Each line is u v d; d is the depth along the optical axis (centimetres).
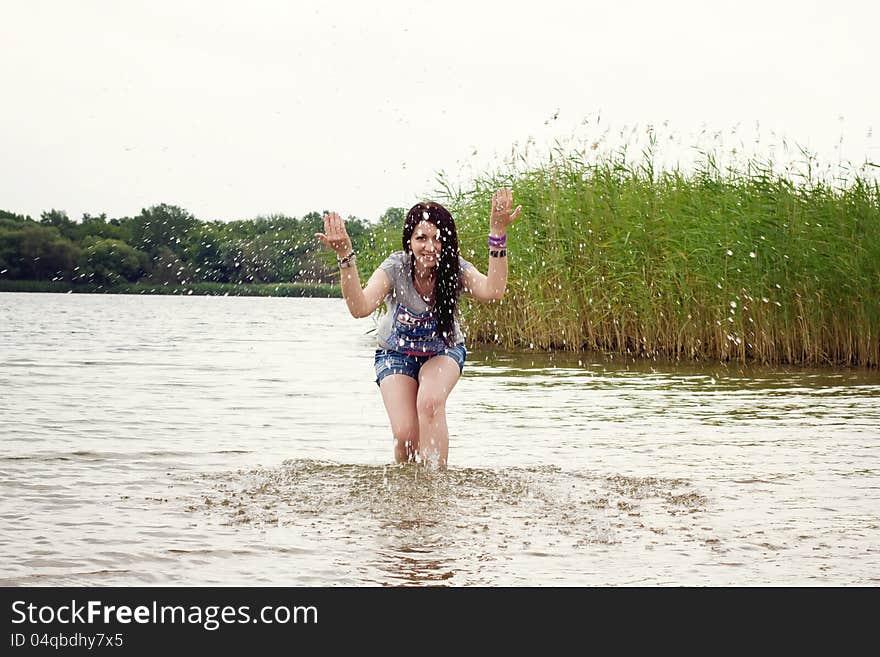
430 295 545
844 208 1304
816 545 376
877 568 348
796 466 536
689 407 802
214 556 357
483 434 652
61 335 1878
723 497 457
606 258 1428
